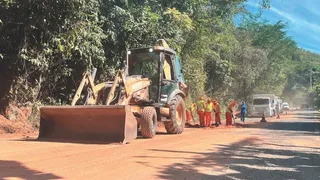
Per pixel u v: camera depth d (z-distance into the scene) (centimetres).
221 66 3675
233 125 2145
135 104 1266
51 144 1006
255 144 1145
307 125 2225
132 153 873
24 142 1044
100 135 1087
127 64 1369
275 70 5872
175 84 1458
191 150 955
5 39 1374
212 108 2091
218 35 3180
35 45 1400
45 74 1502
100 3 1644
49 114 1132
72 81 1630
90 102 1171
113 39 1705
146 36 1858
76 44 1449
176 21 2098
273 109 3878
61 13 1351
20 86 1430
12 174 620
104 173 647
